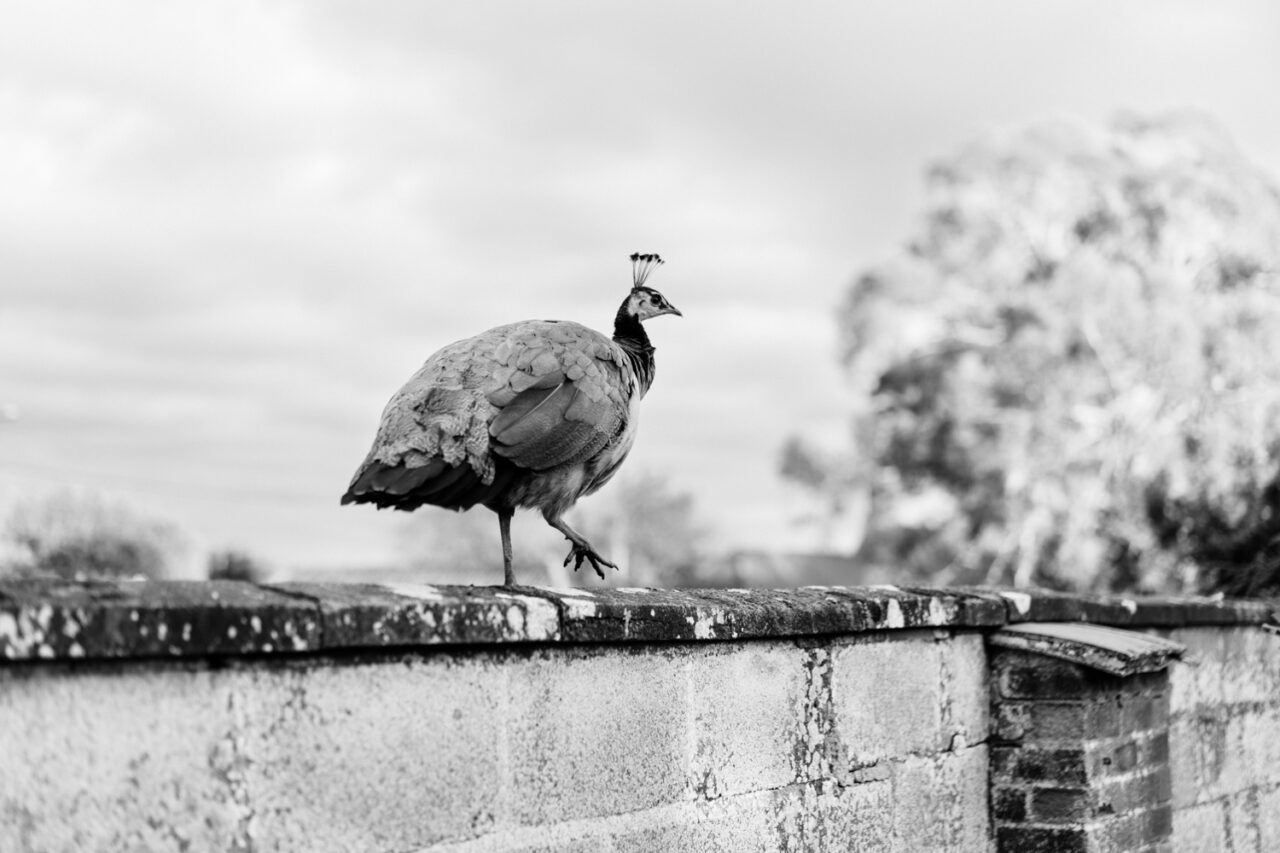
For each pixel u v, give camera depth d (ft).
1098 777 18.54
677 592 14.87
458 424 12.90
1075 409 96.68
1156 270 95.20
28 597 9.00
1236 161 94.89
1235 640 24.34
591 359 14.44
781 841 15.31
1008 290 106.63
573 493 14.19
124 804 9.43
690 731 14.19
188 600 9.73
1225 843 23.44
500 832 12.05
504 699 12.14
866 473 117.91
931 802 17.76
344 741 10.80
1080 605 20.49
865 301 113.80
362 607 10.64
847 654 16.52
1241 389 82.58
